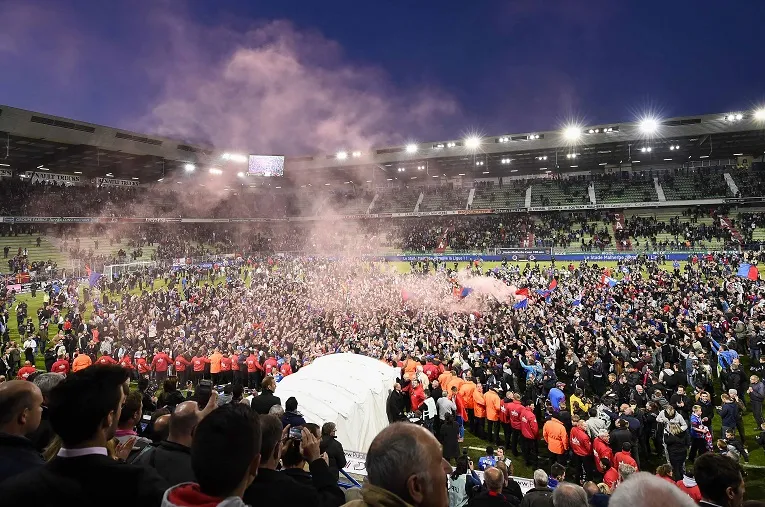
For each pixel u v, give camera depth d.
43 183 52.72
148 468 2.54
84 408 2.38
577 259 48.88
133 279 39.75
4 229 46.25
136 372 19.03
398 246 60.16
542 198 60.88
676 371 14.02
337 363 14.50
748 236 45.12
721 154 57.34
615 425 11.21
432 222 66.50
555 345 18.92
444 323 24.08
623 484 2.01
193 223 65.81
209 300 33.19
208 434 2.07
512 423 12.97
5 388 3.08
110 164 57.81
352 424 11.88
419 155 61.84
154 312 26.70
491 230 59.28
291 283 39.72
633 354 16.28
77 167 57.19
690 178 56.12
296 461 3.63
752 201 49.53
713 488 3.54
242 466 2.05
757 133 48.06
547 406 13.88
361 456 10.10
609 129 52.06
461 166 66.81
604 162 63.00
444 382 15.27
